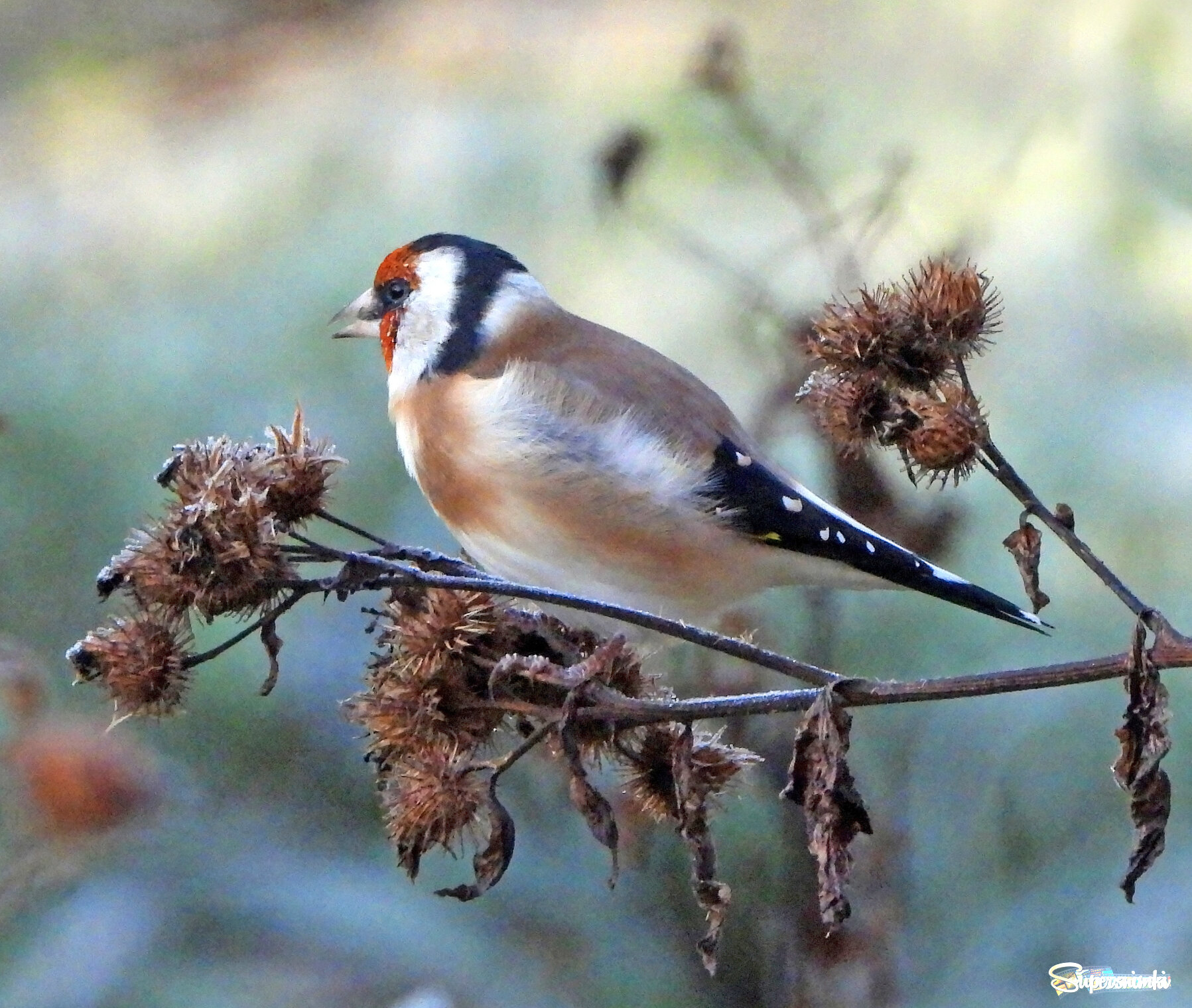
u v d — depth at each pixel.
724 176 3.43
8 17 4.28
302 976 3.34
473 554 3.29
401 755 3.20
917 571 3.26
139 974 3.34
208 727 3.39
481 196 3.44
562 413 3.27
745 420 3.36
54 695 3.39
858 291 3.22
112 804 3.33
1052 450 3.38
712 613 3.28
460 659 3.20
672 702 3.19
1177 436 3.37
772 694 3.18
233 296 3.43
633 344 3.29
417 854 3.20
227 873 3.36
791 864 3.33
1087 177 3.41
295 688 3.40
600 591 3.27
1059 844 3.35
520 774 3.37
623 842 3.33
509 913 3.35
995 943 3.33
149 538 3.20
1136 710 3.16
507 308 3.29
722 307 3.40
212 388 3.42
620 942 3.34
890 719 3.36
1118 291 3.39
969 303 3.20
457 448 3.28
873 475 3.32
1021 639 3.37
